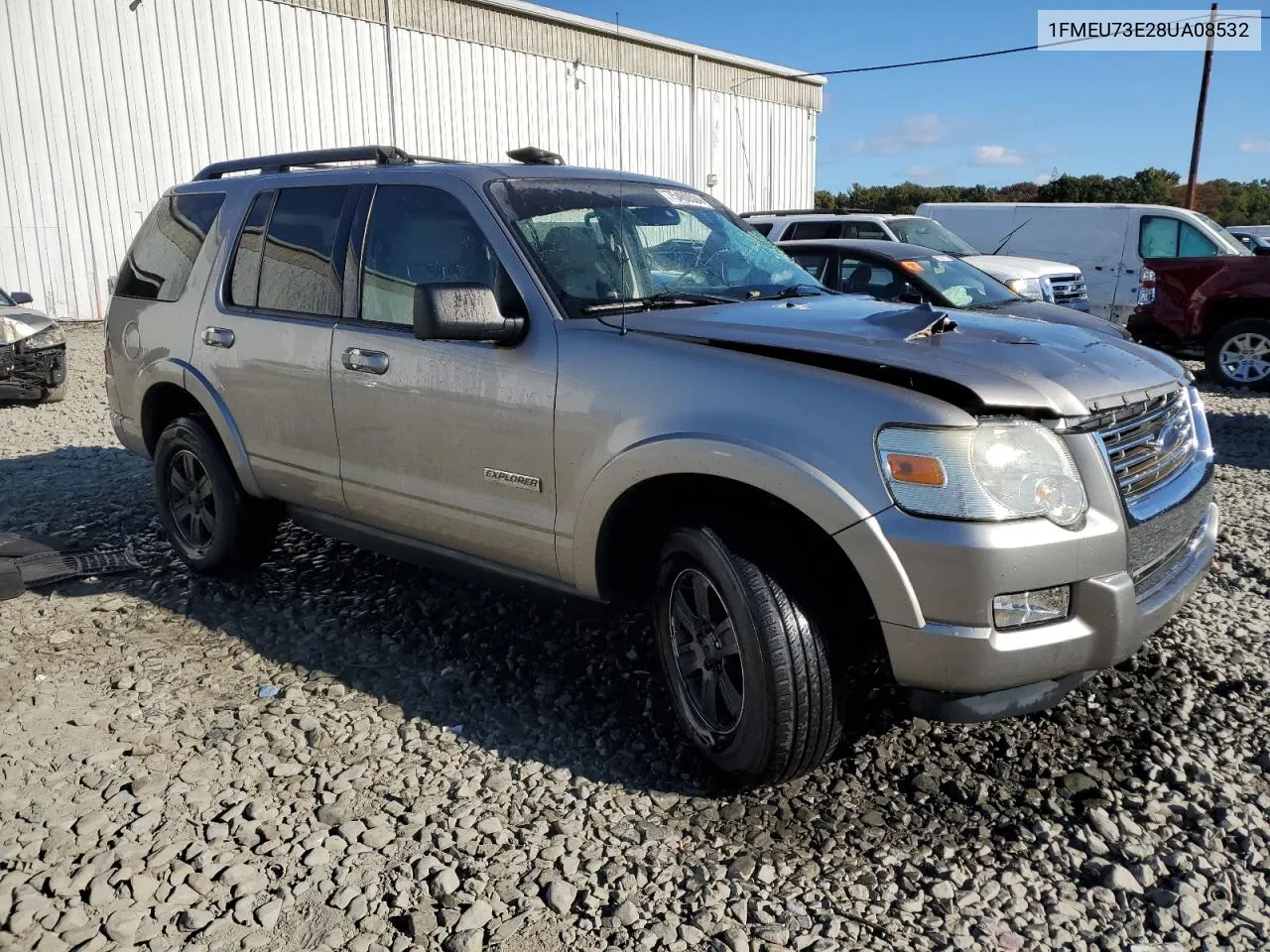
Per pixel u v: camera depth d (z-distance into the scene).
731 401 3.07
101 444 8.76
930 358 2.98
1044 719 3.66
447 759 3.46
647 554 3.60
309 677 4.05
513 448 3.60
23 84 17.66
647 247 4.02
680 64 28.16
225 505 4.91
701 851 2.96
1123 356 3.42
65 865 2.87
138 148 18.95
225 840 3.00
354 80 21.64
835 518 2.86
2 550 5.47
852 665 3.35
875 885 2.81
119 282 5.62
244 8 19.84
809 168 33.31
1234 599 4.79
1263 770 3.35
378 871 2.87
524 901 2.74
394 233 4.14
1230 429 9.15
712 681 3.26
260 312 4.63
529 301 3.62
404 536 4.21
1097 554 2.88
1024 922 2.67
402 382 3.93
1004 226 16.06
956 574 2.76
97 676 4.05
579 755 3.48
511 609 4.71
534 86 24.89
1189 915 2.68
